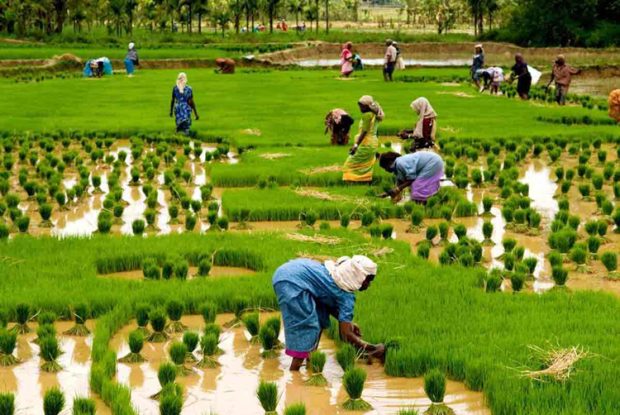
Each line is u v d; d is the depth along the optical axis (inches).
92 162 965.2
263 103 1508.4
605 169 876.0
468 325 466.3
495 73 1765.5
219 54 2849.4
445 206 737.0
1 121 1238.9
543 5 3607.3
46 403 363.9
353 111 1386.6
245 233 658.8
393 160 776.3
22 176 836.0
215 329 456.8
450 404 390.0
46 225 705.0
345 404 388.5
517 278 538.9
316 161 924.0
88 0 3742.6
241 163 919.7
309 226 697.6
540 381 393.4
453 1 5191.9
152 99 1578.5
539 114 1364.4
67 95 1649.9
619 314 489.1
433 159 758.5
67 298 501.0
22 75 2161.7
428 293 521.0
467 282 546.0
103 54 2647.6
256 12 4756.4
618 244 661.9
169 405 362.3
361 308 490.6
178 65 2532.0
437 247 658.2
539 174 928.9
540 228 708.0
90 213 754.2
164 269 559.8
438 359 420.2
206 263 569.0
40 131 1138.7
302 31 4330.7
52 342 426.9
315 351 428.8
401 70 2418.8
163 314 468.4
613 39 3469.5
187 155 1010.1
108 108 1425.9
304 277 426.6
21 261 579.8
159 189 839.7
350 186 832.3
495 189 846.5
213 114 1338.6
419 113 884.6
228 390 409.1
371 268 425.7
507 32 3725.4
